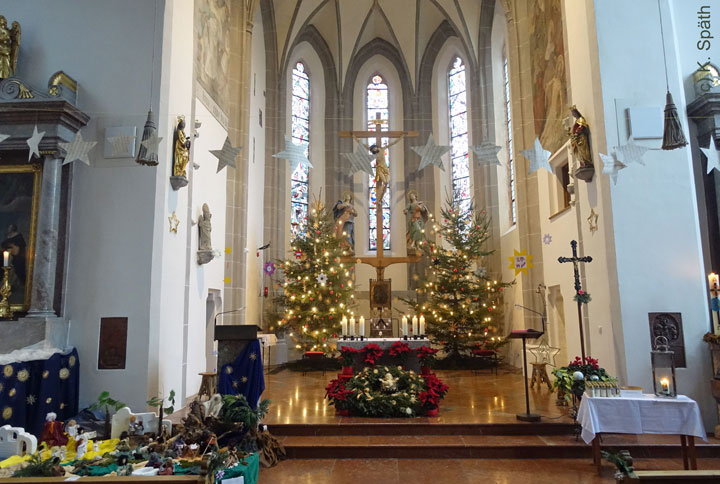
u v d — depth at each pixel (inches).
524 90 518.6
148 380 309.4
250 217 578.2
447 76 775.1
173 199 362.0
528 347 491.8
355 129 788.0
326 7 735.1
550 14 452.1
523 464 267.0
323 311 591.2
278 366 602.9
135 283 318.0
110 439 248.8
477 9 674.8
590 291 362.9
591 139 355.9
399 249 752.3
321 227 630.5
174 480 146.0
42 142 310.0
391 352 382.3
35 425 273.9
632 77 342.0
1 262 312.7
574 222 402.9
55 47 341.4
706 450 276.2
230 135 517.7
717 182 336.8
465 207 717.9
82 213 324.8
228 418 256.5
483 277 597.9
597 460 258.1
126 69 337.4
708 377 310.7
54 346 299.6
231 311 488.4
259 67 636.7
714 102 327.6
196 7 421.4
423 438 296.2
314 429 305.1
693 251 324.2
